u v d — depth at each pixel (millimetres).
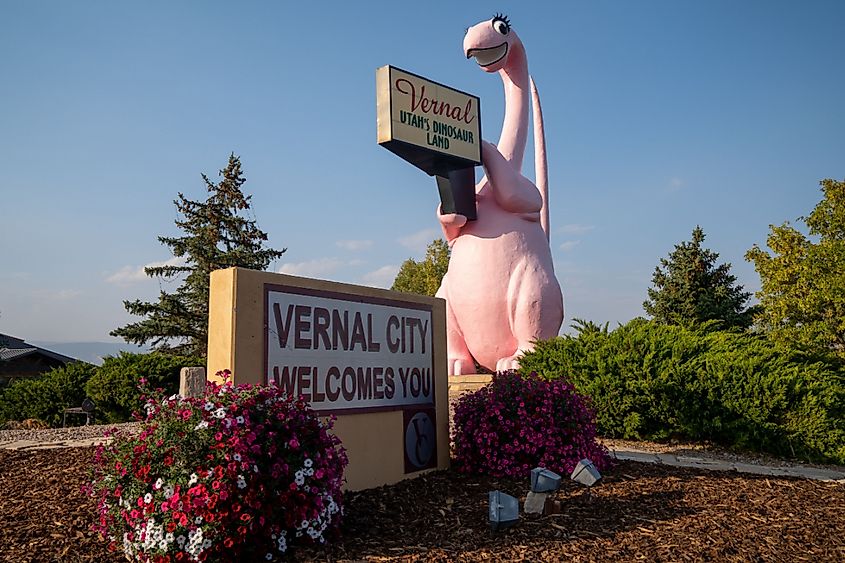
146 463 4473
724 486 7109
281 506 4555
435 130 12070
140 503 4387
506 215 13258
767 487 7148
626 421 10648
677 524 5574
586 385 10953
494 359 13352
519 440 7449
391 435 7188
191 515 4242
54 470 7797
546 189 15406
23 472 7777
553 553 4828
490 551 4852
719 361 10195
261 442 4617
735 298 25781
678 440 10703
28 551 4750
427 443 7684
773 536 5316
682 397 10289
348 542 4988
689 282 26125
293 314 6258
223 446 4414
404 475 7285
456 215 12906
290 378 6141
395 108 11500
